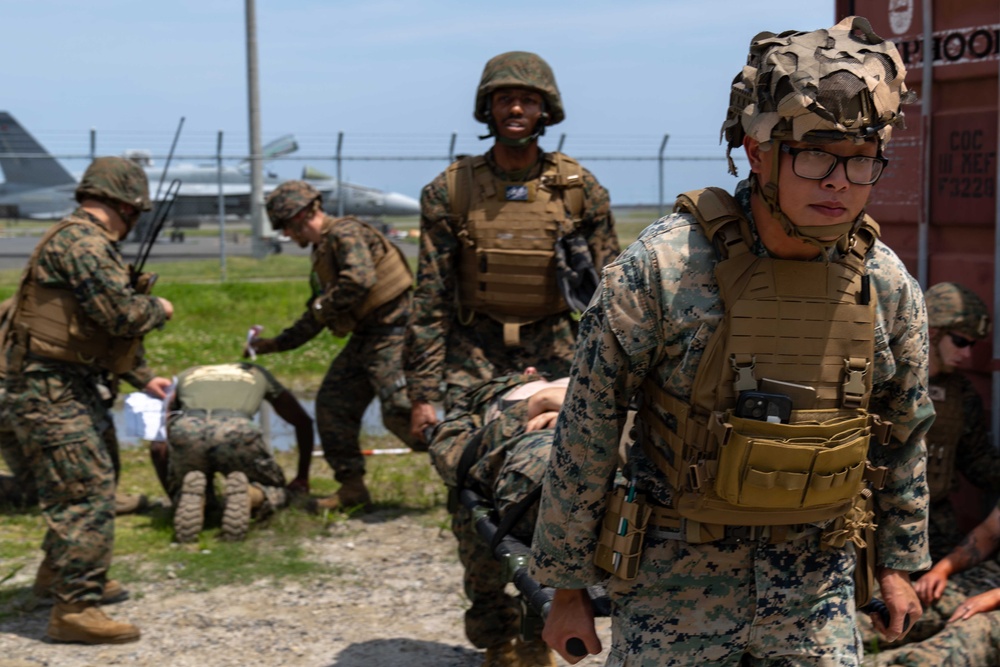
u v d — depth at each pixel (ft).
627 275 6.22
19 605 14.14
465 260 14.26
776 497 6.08
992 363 12.57
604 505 6.58
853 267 6.21
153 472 21.62
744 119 5.99
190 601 14.33
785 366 6.06
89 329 12.67
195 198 109.60
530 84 13.56
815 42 5.92
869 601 7.03
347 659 12.52
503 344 14.35
